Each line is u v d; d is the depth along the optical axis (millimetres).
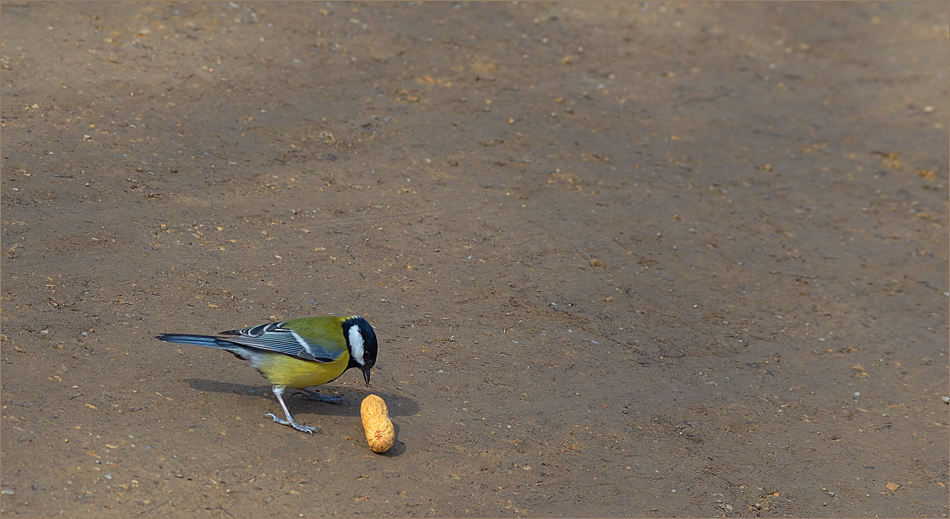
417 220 9727
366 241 9047
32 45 11531
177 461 5203
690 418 7262
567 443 6496
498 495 5664
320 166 10445
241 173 9836
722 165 13094
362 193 10047
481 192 10703
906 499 6578
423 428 6273
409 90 13047
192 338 5492
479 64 14492
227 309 7215
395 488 5484
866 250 11484
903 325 9797
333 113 11828
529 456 6219
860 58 18219
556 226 10328
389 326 7625
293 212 9273
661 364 8086
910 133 15430
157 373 6152
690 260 10297
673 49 16938
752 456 6867
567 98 14102
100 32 12430
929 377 8742
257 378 6496
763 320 9359
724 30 18375
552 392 7199
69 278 7109
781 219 11891
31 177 8625
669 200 11664
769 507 6207
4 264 7082
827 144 14539
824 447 7188
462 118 12609
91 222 8109
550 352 7840
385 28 14984
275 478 5285
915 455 7273
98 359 6117
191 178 9461
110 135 9914
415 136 11750
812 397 8008
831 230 11867
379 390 6715
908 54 18672
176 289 7348
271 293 7648
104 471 4934
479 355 7520
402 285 8383
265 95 11898
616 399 7312
